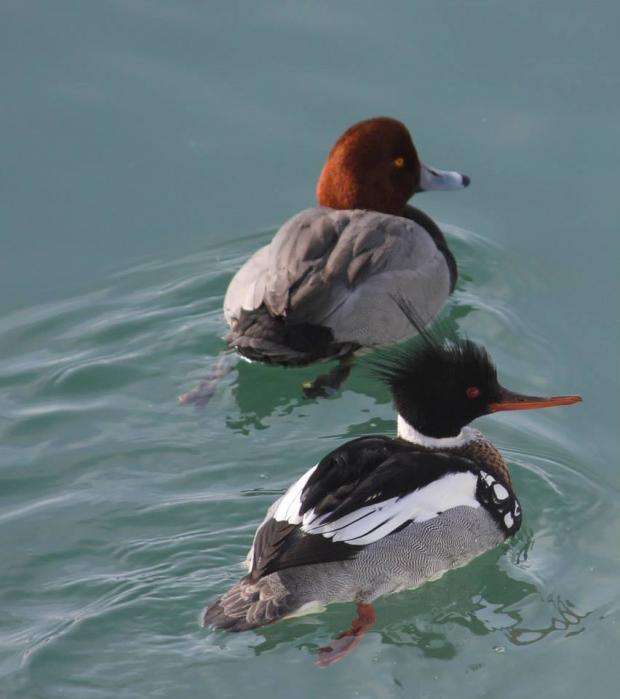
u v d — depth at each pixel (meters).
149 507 12.28
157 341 14.59
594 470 13.06
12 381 13.91
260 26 18.88
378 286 14.27
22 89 17.84
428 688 10.37
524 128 17.39
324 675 10.41
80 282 15.43
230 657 10.48
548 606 11.35
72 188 16.69
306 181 16.86
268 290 13.91
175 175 16.92
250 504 12.32
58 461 12.91
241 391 14.03
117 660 10.41
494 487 11.90
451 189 16.02
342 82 18.02
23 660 10.36
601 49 18.28
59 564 11.55
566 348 14.72
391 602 11.26
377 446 11.48
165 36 18.69
